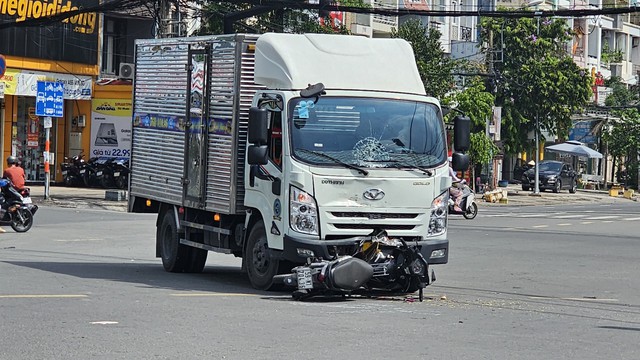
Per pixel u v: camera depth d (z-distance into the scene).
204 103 21.33
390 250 18.39
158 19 44.25
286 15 58.56
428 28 86.44
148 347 12.45
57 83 48.03
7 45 55.47
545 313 17.33
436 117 19.22
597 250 32.06
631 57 134.38
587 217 51.91
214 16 54.59
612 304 19.27
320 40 19.44
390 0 87.75
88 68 60.03
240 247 20.78
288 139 18.22
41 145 60.38
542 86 80.81
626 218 51.53
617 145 103.38
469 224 43.88
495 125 69.31
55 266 23.31
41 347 12.31
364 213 18.28
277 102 18.70
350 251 18.27
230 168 20.22
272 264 19.12
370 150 18.47
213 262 27.55
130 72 60.38
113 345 12.55
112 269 23.47
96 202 47.91
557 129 82.75
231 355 12.05
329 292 18.09
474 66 80.62
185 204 22.11
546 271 25.50
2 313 15.05
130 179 25.14
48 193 48.41
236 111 20.08
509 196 76.00
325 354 12.28
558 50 84.94
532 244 33.78
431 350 12.82
